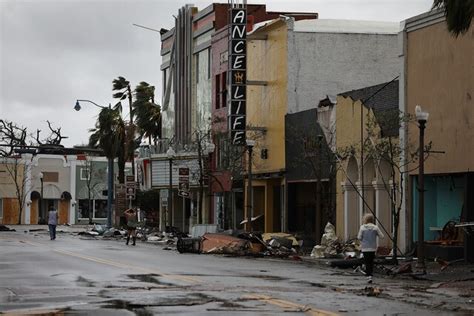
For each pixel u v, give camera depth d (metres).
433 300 20.16
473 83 32.41
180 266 31.11
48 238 60.88
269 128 53.22
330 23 52.75
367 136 38.12
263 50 54.66
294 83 51.38
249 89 56.56
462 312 17.78
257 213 56.66
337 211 43.31
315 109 46.44
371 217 27.77
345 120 42.47
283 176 50.59
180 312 16.83
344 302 19.08
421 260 28.88
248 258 38.41
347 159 41.94
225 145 55.22
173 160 65.75
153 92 84.56
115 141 75.94
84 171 113.75
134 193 63.94
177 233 58.56
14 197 109.88
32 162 110.69
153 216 83.38
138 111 83.75
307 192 48.69
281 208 51.69
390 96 39.53
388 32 52.56
